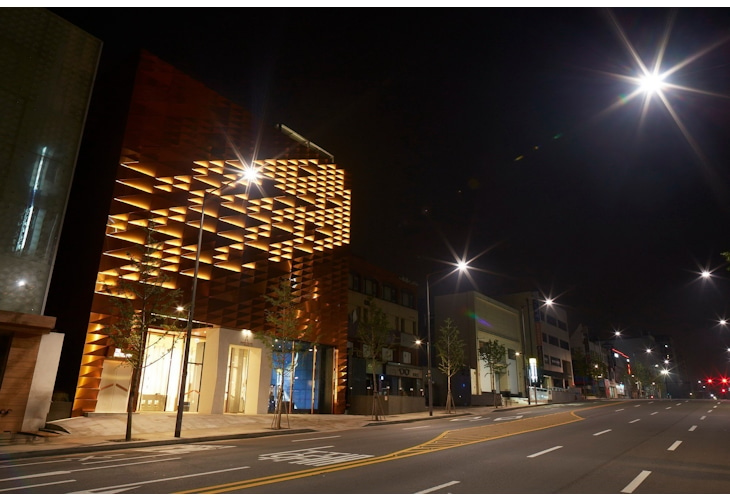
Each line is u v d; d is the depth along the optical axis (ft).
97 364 76.18
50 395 63.57
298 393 108.99
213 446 52.54
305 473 33.91
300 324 99.81
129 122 85.87
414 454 44.14
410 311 169.27
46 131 73.46
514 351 236.63
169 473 34.14
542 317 266.57
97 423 66.33
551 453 44.91
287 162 116.26
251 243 103.04
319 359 115.85
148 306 67.15
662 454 44.55
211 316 92.17
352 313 137.39
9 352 60.59
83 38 80.74
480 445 51.52
